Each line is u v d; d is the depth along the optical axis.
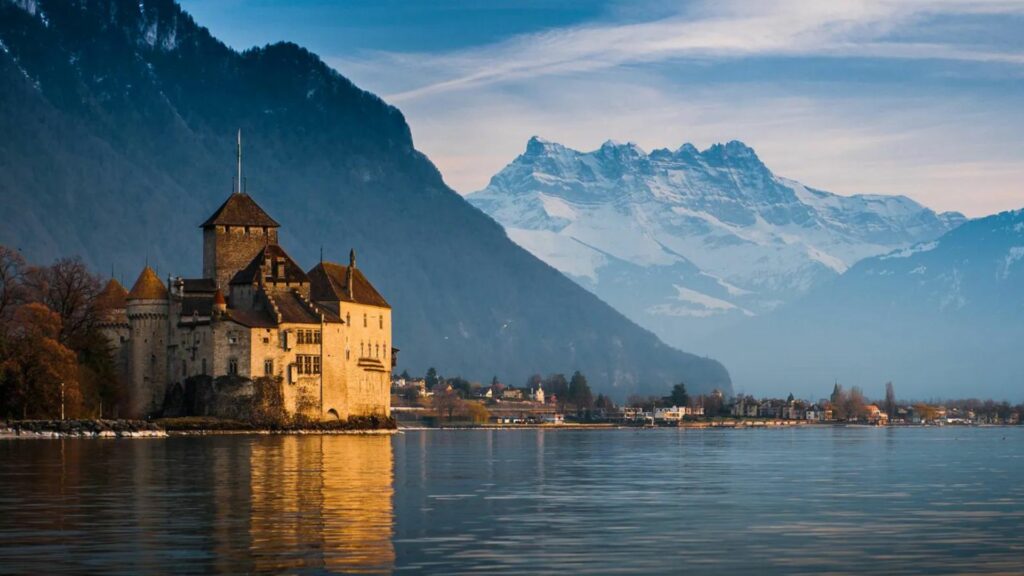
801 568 104.31
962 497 160.00
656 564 105.31
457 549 110.81
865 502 152.00
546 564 104.69
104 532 117.31
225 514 129.75
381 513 132.88
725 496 157.62
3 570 100.06
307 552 108.12
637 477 189.12
